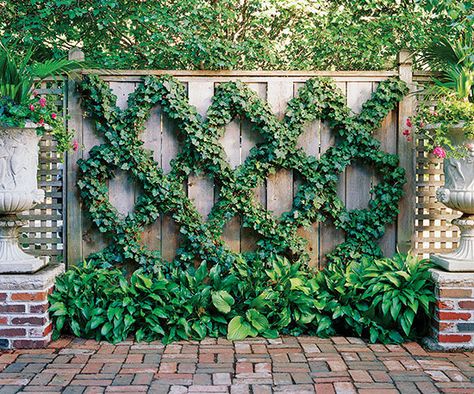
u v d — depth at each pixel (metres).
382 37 5.80
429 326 3.93
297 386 3.09
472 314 3.71
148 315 3.96
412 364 3.44
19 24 5.58
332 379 3.19
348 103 4.68
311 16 6.00
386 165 4.63
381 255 4.66
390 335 3.89
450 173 3.85
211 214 4.61
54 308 3.87
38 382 3.13
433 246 4.71
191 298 4.03
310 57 6.33
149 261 4.55
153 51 6.03
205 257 4.59
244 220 4.60
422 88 4.69
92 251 4.64
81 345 3.79
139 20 5.66
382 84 4.60
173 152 4.64
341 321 4.09
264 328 4.00
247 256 4.63
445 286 3.71
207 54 5.31
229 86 4.54
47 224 4.81
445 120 3.77
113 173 4.59
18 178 3.76
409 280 3.95
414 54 4.70
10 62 3.75
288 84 4.65
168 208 4.57
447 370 3.34
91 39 6.13
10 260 3.86
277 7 5.88
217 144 4.55
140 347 3.76
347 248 4.64
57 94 4.55
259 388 3.06
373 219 4.62
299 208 4.61
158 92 4.54
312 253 4.71
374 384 3.12
